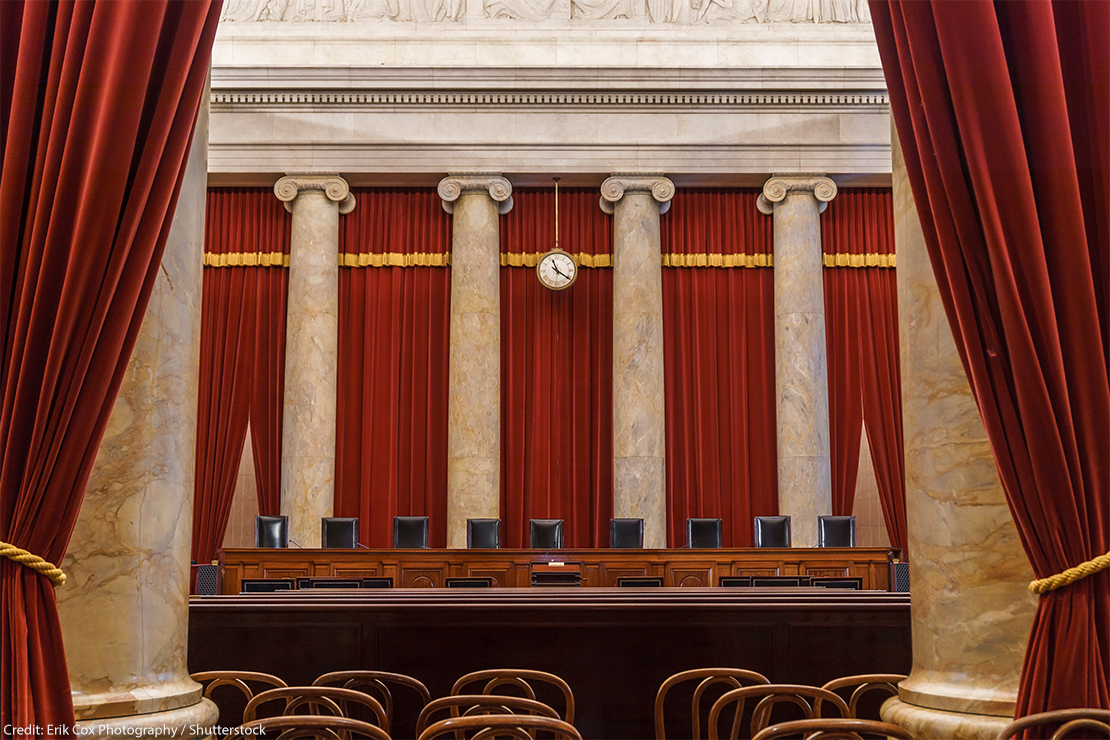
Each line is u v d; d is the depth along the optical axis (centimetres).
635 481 1106
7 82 295
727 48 1169
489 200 1153
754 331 1171
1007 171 283
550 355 1167
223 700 420
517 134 1147
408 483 1142
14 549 264
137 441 311
